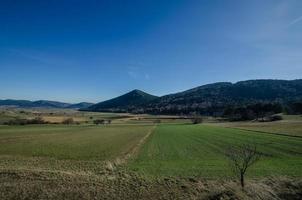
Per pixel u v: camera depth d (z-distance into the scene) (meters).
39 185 22.20
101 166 37.12
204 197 20.81
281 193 22.08
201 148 62.25
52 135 103.50
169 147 65.31
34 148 63.12
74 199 20.20
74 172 29.06
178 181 26.33
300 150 54.72
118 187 23.08
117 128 150.00
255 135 89.31
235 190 21.17
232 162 41.53
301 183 23.61
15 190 21.14
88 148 63.81
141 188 23.06
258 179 28.03
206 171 35.38
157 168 38.22
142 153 55.78
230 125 154.50
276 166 38.41
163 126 165.25
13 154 52.50
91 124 196.38
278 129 109.88
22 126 167.12
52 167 34.41
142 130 131.62
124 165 41.28
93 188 22.25
